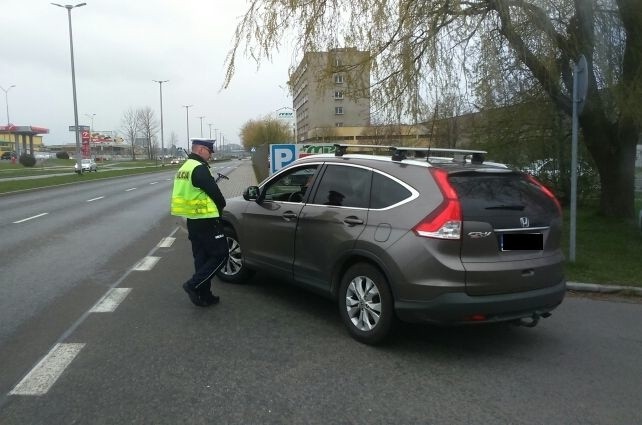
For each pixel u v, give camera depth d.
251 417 3.52
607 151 11.91
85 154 55.56
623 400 3.87
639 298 6.71
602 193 12.47
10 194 23.06
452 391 3.97
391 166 4.93
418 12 9.48
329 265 5.22
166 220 14.16
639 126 10.66
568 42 10.06
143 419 3.47
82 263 8.34
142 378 4.09
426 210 4.43
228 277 7.05
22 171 49.91
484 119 15.84
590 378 4.25
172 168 69.75
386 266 4.57
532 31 9.64
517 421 3.54
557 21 10.03
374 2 9.77
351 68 10.64
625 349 4.90
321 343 4.91
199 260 5.99
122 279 7.27
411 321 4.48
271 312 5.83
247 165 78.75
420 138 13.53
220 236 5.95
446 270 4.29
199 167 5.81
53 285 6.90
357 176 5.20
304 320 5.57
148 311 5.80
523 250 4.59
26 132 96.69
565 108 10.73
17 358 4.45
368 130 12.48
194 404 3.69
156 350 4.66
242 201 6.82
